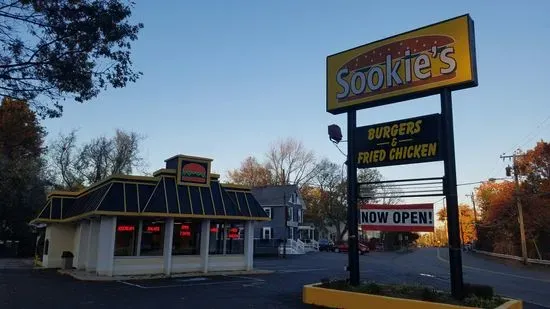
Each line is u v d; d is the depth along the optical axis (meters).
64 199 28.78
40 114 10.59
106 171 58.00
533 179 51.59
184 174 24.17
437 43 13.01
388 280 23.47
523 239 44.88
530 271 35.78
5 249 43.28
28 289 16.84
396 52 13.88
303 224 70.94
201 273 23.70
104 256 21.64
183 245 24.06
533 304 17.02
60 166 56.41
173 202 23.06
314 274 24.83
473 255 62.41
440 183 12.44
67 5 9.73
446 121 12.52
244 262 25.83
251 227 26.19
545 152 50.97
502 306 10.85
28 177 41.41
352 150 14.47
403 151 13.23
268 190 64.19
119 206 21.61
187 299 14.73
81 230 25.52
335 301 12.97
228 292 16.56
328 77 15.53
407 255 57.28
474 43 12.62
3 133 15.10
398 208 13.37
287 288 17.92
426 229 12.82
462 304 11.01
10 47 9.56
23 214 41.94
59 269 26.41
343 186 78.56
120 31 10.21
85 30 9.82
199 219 24.47
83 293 15.95
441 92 12.82
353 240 13.95
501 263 45.50
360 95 14.54
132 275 21.97
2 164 37.59
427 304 11.12
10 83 9.93
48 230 28.47
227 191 26.02
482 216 70.25
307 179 81.31
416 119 13.09
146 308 12.93
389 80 13.88
